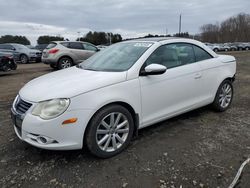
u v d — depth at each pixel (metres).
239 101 5.73
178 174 2.86
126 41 4.38
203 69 4.31
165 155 3.28
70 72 3.79
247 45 49.41
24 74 11.09
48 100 2.88
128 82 3.32
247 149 3.40
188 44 4.27
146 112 3.58
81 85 3.03
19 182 2.77
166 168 2.98
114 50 4.17
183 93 4.02
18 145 3.61
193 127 4.18
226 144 3.56
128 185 2.69
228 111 4.98
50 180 2.80
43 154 3.35
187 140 3.70
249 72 10.77
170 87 3.80
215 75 4.57
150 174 2.87
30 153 3.38
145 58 3.60
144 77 3.49
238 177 2.78
